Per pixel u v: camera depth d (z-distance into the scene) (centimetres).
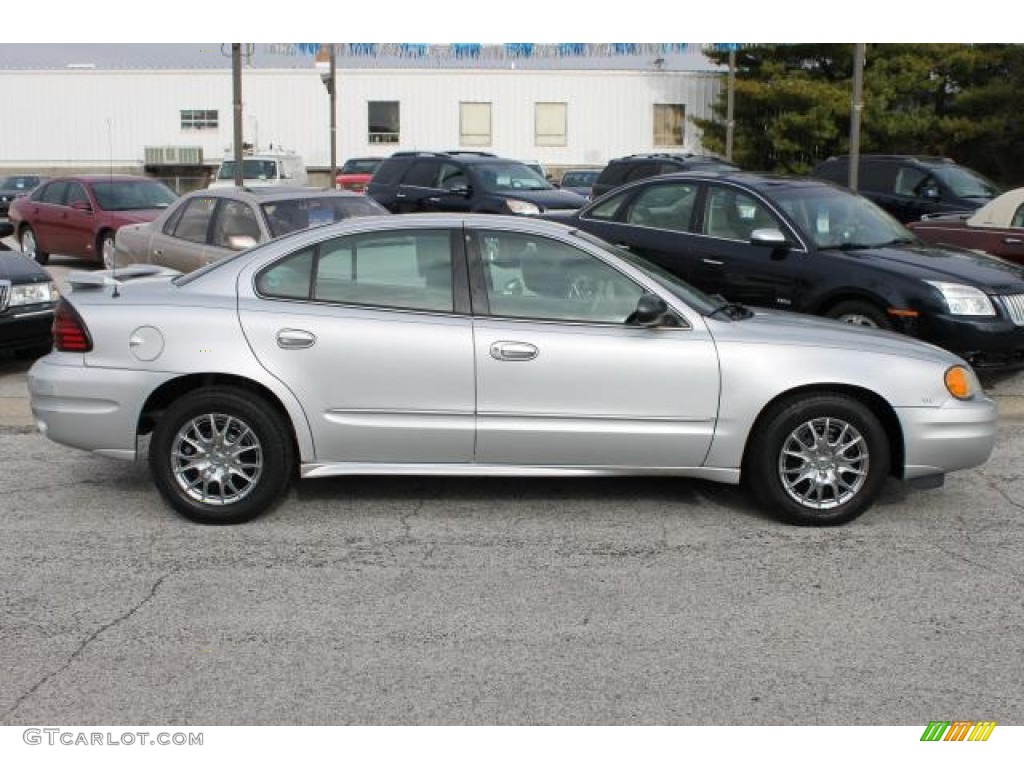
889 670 436
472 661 442
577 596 509
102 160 4234
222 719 396
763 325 616
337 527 603
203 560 552
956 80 3625
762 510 636
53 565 544
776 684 424
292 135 4184
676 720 397
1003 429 834
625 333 593
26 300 957
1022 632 472
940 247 943
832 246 898
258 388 598
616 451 596
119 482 686
